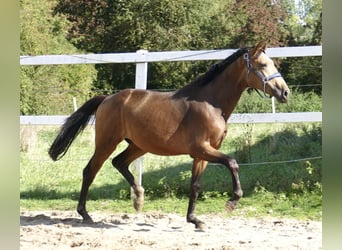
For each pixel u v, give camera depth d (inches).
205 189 370.0
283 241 259.9
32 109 540.7
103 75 896.3
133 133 295.6
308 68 675.4
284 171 378.0
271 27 844.6
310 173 350.0
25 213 332.5
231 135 449.1
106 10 931.3
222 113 281.9
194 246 247.8
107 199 369.7
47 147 466.0
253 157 399.9
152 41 907.4
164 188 366.9
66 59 378.0
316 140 411.8
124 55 370.6
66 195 379.2
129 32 914.1
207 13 911.0
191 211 291.7
